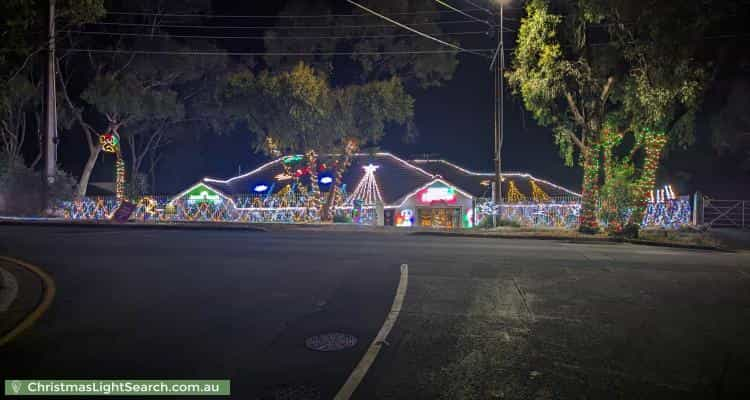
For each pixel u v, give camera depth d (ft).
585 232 70.59
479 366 18.39
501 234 67.31
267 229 69.15
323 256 41.63
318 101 98.73
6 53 38.19
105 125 134.62
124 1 116.78
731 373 18.02
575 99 75.97
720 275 35.17
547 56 67.67
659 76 63.05
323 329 22.39
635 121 70.38
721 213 85.71
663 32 60.75
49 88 84.79
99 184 151.74
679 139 75.66
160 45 118.01
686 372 18.08
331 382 16.93
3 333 21.27
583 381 17.20
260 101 101.30
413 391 16.30
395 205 107.24
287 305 26.16
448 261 39.55
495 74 80.23
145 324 22.80
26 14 37.01
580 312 25.40
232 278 32.40
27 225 69.05
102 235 56.18
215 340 20.85
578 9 67.62
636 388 16.71
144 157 164.35
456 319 24.00
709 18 61.31
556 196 111.86
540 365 18.56
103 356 18.97
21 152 138.62
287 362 18.62
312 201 96.84
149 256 40.55
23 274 32.65
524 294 28.84
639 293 29.48
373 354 19.47
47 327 22.16
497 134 80.18
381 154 125.18
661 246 59.11
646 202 69.15
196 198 107.45
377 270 35.45
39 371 17.57
